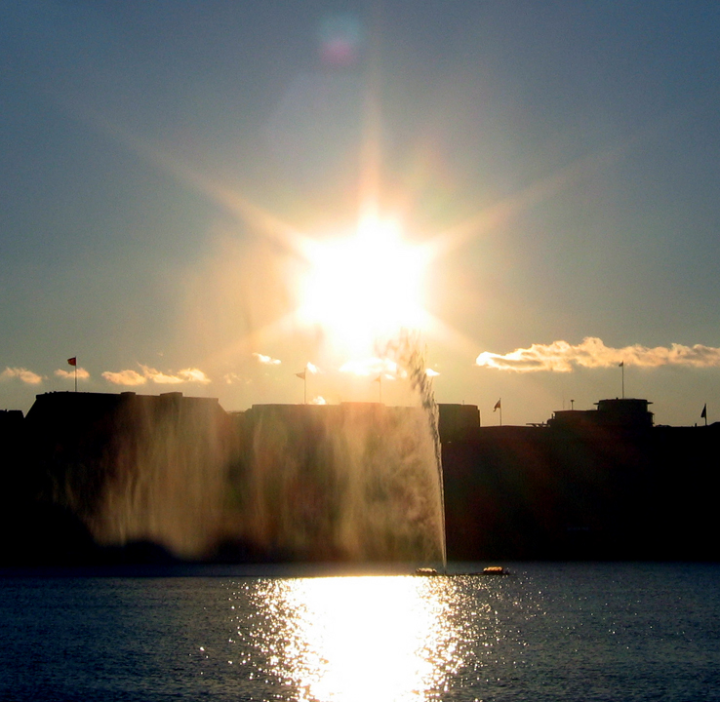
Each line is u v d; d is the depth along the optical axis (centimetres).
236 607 12838
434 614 12300
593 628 11219
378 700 7875
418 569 18800
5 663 9156
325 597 14000
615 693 8038
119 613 12288
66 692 8081
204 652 9712
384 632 10888
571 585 16000
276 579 16700
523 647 9988
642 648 9931
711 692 8056
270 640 10381
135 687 8250
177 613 12275
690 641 10338
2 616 12069
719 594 14725
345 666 9075
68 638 10469
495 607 13012
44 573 17738
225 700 7856
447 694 8038
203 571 18312
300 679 8556
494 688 8238
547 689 8175
